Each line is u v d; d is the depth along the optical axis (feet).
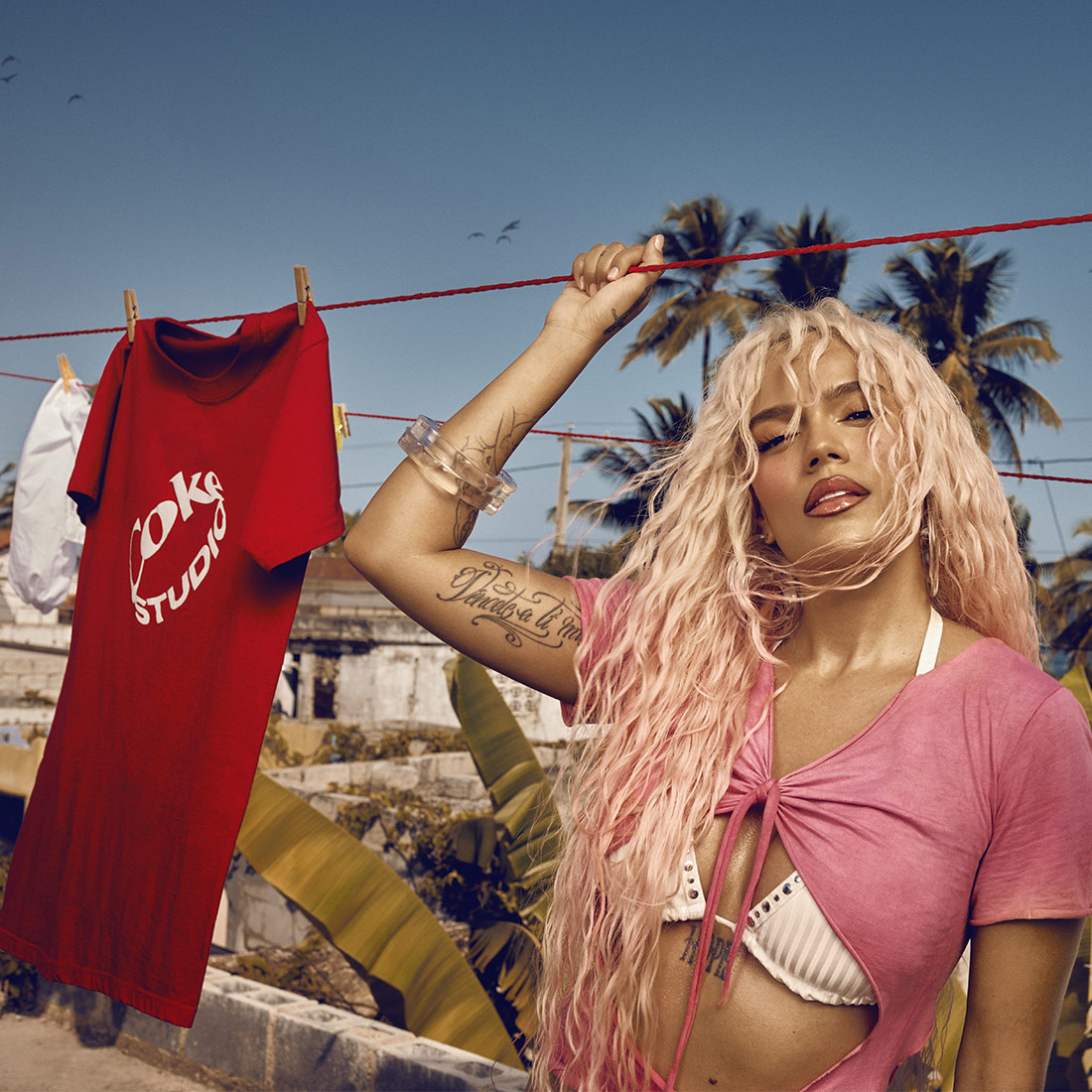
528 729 61.36
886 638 4.37
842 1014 3.95
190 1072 21.83
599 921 4.51
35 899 8.30
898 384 4.44
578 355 5.53
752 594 4.89
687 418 5.51
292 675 81.20
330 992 29.43
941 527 4.58
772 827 4.09
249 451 7.23
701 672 4.73
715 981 4.13
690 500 5.04
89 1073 22.43
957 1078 3.86
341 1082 17.90
